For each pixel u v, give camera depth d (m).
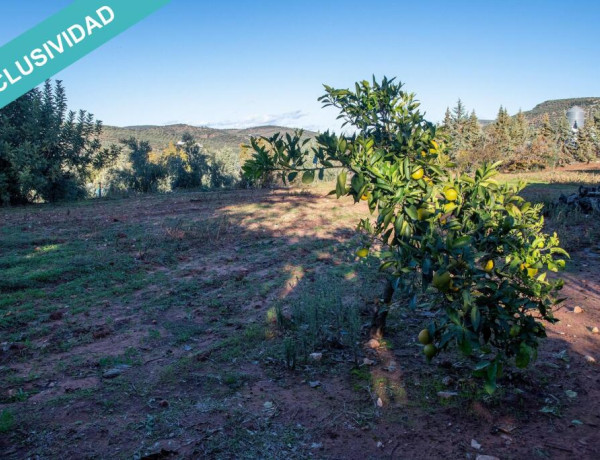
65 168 22.25
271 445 2.96
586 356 4.21
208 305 5.95
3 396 3.62
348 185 3.50
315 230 10.98
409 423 3.22
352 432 3.12
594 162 66.19
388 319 5.32
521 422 3.22
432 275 3.14
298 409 3.41
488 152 40.03
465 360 4.20
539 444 2.96
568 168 50.88
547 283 3.50
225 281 7.02
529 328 3.06
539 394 3.59
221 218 12.63
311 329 4.66
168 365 4.19
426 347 3.19
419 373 3.96
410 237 3.38
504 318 2.99
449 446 2.96
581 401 3.47
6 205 18.64
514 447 2.93
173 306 5.96
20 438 3.04
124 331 5.11
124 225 11.81
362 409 3.41
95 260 8.01
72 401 3.53
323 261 8.03
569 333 4.80
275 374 4.01
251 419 3.26
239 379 3.90
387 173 3.30
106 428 3.15
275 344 4.63
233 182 28.73
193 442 2.99
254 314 5.59
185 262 8.23
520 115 69.50
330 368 4.12
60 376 4.01
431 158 4.15
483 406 3.42
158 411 3.38
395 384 3.78
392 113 4.52
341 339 4.73
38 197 20.64
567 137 71.44
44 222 12.52
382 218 3.49
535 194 17.30
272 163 3.63
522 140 64.56
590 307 5.58
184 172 29.12
